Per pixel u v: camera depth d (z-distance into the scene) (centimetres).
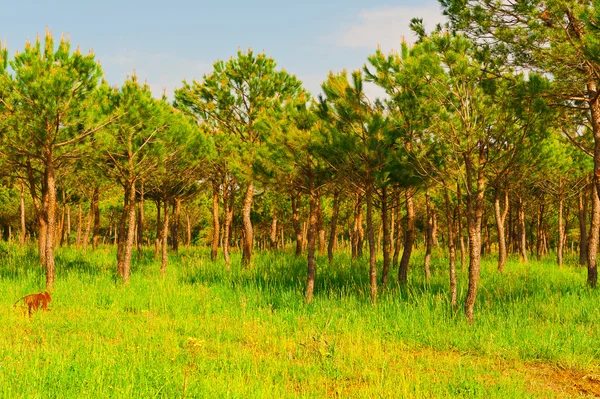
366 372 751
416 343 946
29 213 3684
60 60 1332
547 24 1217
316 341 845
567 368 800
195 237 4988
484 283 1534
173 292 1370
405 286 1427
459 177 1138
